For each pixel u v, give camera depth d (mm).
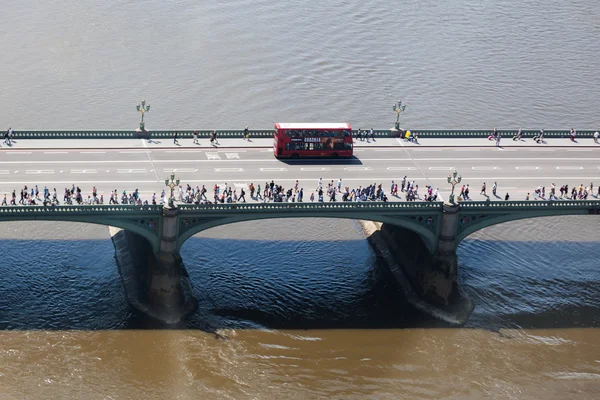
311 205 163375
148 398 142000
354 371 151750
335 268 180250
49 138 187750
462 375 152000
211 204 160250
